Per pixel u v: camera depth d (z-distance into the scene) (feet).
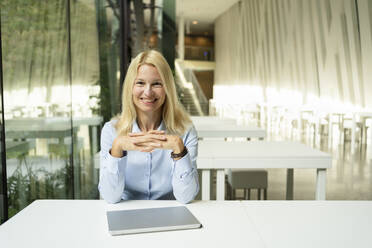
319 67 30.17
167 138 4.40
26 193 5.39
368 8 23.80
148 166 4.91
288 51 36.37
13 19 4.90
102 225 3.68
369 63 24.27
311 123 29.50
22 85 5.18
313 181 14.51
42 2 6.05
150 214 3.93
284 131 32.78
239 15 52.85
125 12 21.93
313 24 30.81
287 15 36.14
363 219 3.95
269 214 4.08
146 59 4.66
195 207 4.33
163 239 3.35
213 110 60.29
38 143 5.88
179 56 52.54
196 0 52.19
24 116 5.26
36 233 3.45
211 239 3.37
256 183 9.77
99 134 11.72
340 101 27.58
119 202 4.50
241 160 8.14
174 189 4.51
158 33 24.06
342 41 26.53
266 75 43.50
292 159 8.20
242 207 4.33
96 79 11.15
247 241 3.33
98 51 11.48
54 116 6.68
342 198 12.12
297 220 3.90
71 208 4.22
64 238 3.34
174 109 5.01
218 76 67.21
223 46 62.75
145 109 4.73
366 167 16.99
